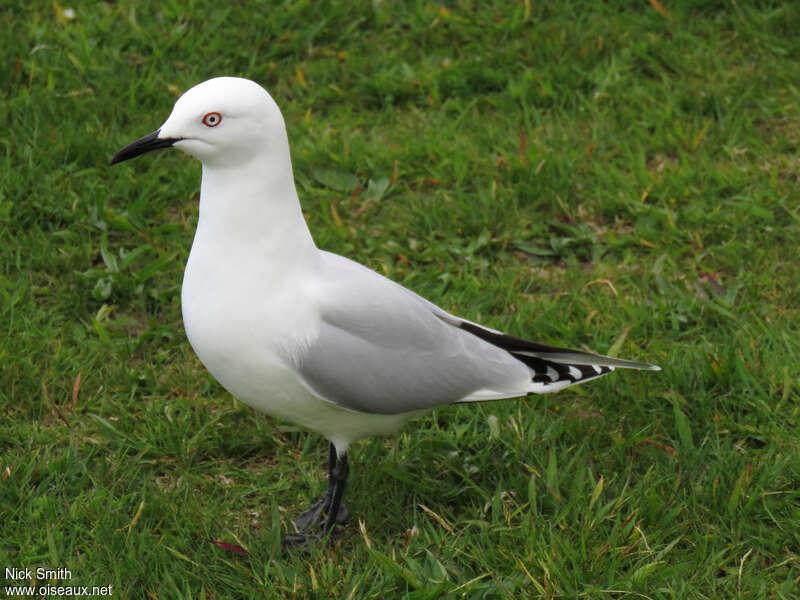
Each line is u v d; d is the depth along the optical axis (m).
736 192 11.22
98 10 13.68
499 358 7.29
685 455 7.92
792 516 7.34
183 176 11.27
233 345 6.69
